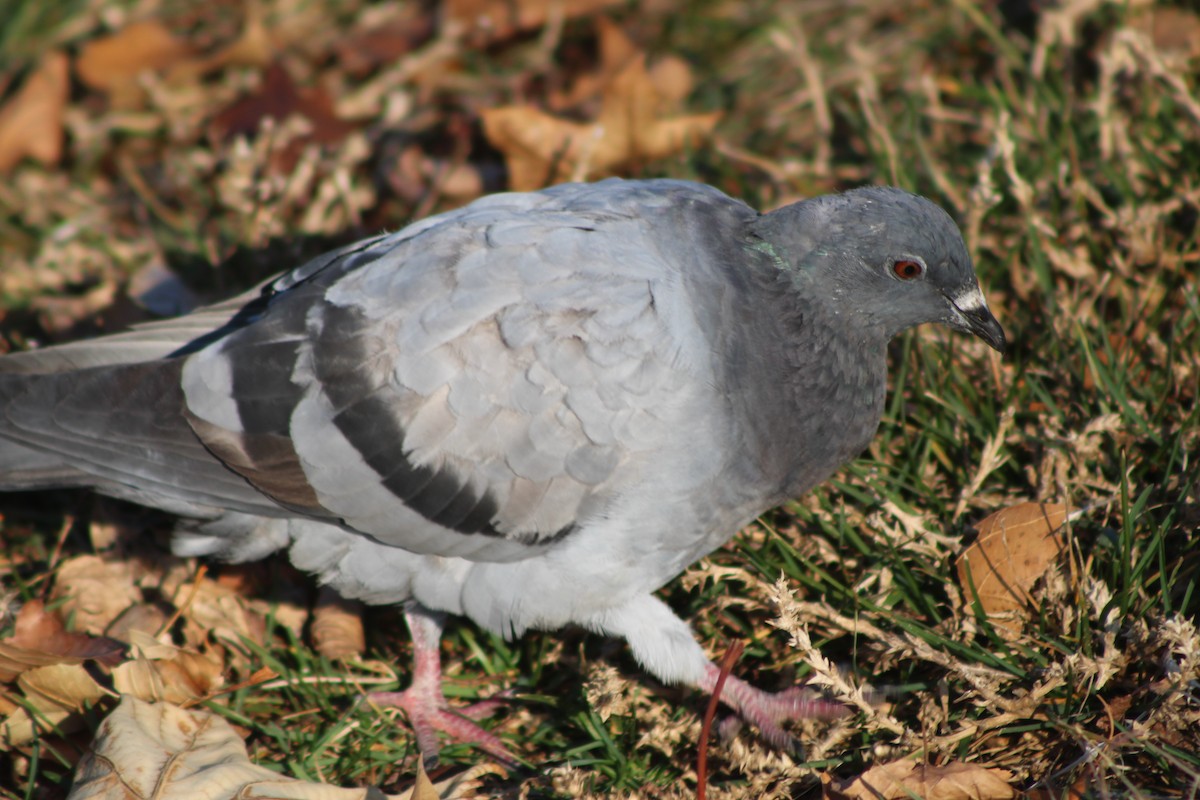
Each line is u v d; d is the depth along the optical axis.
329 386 8.03
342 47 14.71
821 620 8.48
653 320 7.86
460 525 8.12
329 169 12.89
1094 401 9.37
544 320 7.81
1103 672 7.59
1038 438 9.08
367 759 8.64
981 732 7.73
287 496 8.20
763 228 8.48
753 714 8.38
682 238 8.40
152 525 10.14
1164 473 8.94
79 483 8.70
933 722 7.72
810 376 8.30
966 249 8.51
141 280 12.30
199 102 14.29
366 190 13.00
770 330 8.27
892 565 8.69
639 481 7.91
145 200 13.02
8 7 14.86
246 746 8.47
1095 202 10.66
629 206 8.61
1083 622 7.91
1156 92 11.46
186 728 7.95
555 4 14.70
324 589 9.62
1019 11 13.26
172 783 7.40
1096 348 9.85
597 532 8.08
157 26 14.59
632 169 12.54
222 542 8.95
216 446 8.23
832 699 8.25
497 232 8.11
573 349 7.77
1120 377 9.27
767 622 8.36
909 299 8.43
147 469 8.33
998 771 7.40
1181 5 12.55
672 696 8.76
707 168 12.73
